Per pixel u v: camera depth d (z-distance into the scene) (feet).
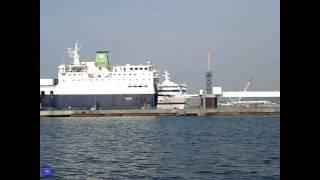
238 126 291.79
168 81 502.38
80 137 216.74
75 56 474.49
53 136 224.12
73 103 467.11
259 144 164.66
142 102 469.57
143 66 469.57
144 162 118.21
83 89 467.52
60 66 469.16
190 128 278.26
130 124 339.57
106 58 488.02
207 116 459.73
